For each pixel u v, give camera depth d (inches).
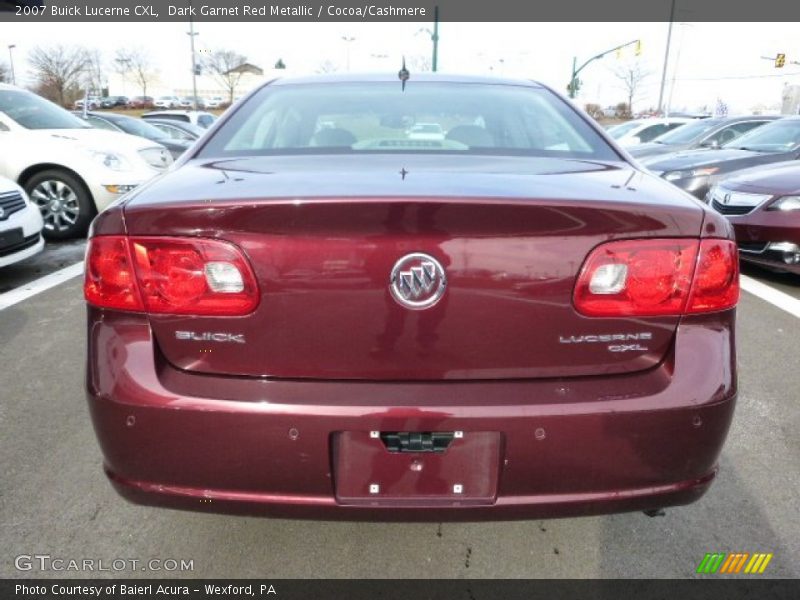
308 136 90.4
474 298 60.6
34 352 147.4
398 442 62.7
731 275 64.6
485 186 64.5
